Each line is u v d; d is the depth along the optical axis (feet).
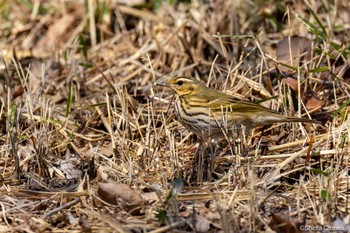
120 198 33.14
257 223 31.14
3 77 49.70
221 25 53.98
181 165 38.22
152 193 34.63
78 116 45.32
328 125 41.65
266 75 45.55
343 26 51.83
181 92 40.27
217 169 37.68
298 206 32.04
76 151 40.78
